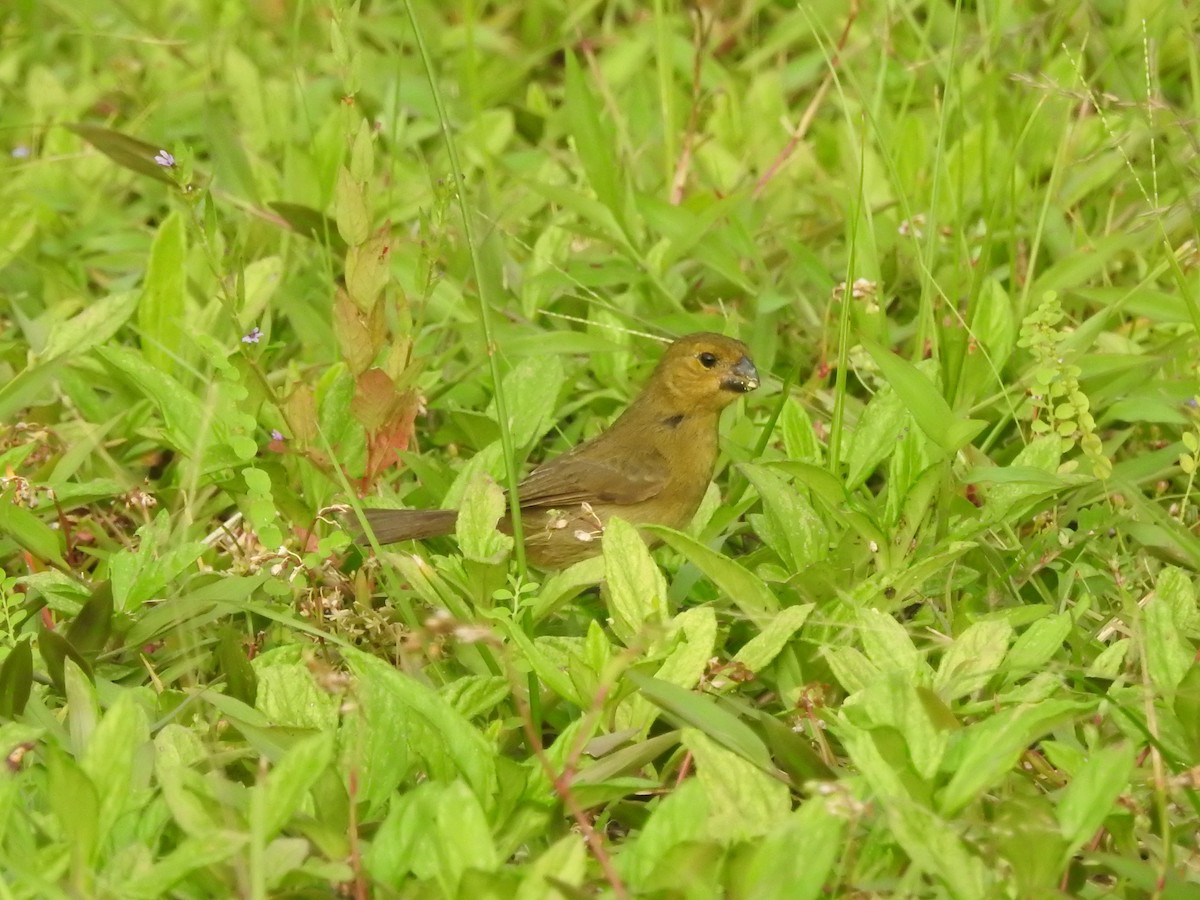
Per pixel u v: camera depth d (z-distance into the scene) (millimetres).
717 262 12688
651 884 6301
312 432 9578
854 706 7645
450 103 15922
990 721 7125
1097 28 13297
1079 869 6930
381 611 9219
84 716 7758
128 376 10344
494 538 8789
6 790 6672
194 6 17078
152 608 9391
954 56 11039
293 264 13570
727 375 10836
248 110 15500
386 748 7406
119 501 10789
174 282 11812
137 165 13016
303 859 6590
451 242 13359
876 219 13406
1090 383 11141
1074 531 10078
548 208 14508
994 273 12773
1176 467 10516
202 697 7930
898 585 8883
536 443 11383
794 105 16344
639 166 14680
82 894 6332
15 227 13453
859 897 6746
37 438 10562
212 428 10117
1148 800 7465
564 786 6449
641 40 16219
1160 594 8719
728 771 6836
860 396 12156
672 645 7883
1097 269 12000
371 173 9391
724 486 11820
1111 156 13289
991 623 8047
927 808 6785
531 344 11578
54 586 9133
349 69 9430
